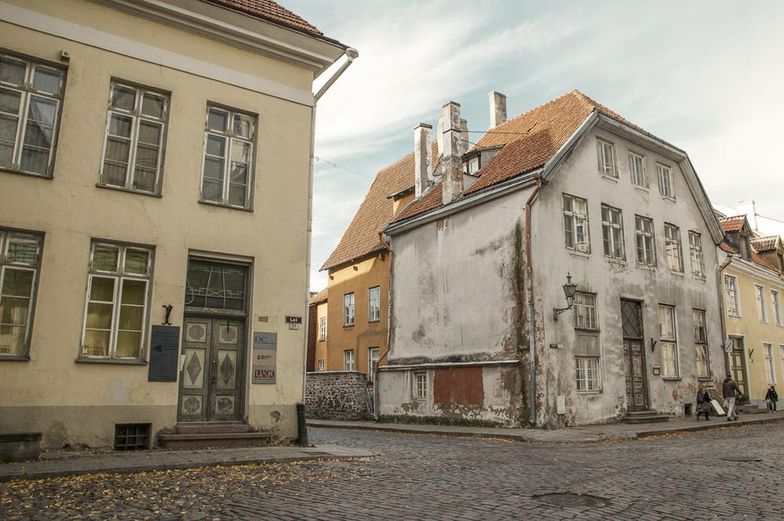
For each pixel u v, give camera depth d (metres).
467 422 19.80
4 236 10.25
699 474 8.73
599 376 19.03
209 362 12.03
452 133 22.56
